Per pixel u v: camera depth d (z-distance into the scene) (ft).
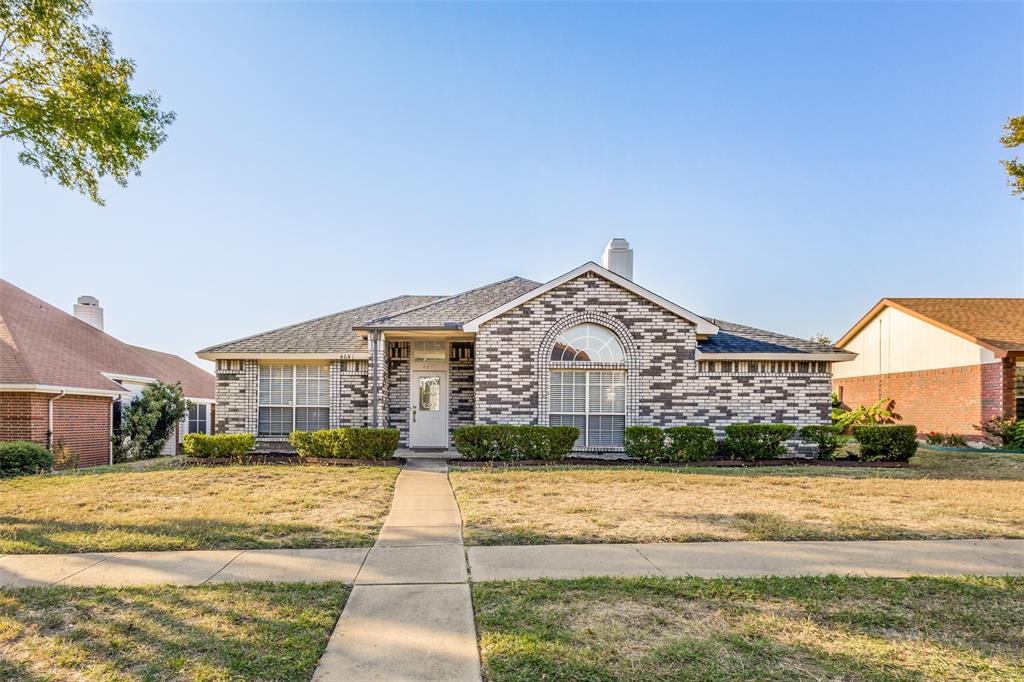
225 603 16.67
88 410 58.59
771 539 24.18
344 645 14.40
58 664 13.15
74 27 40.11
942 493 33.83
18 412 51.26
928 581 19.02
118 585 18.19
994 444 64.13
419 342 58.85
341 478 38.19
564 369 51.96
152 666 13.07
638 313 52.13
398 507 30.25
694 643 14.39
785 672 13.09
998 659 13.84
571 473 40.65
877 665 13.48
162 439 69.56
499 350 51.70
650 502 31.09
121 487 34.60
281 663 13.30
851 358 52.39
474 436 47.47
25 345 56.85
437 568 20.27
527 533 24.76
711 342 55.47
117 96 41.16
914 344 81.10
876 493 33.68
